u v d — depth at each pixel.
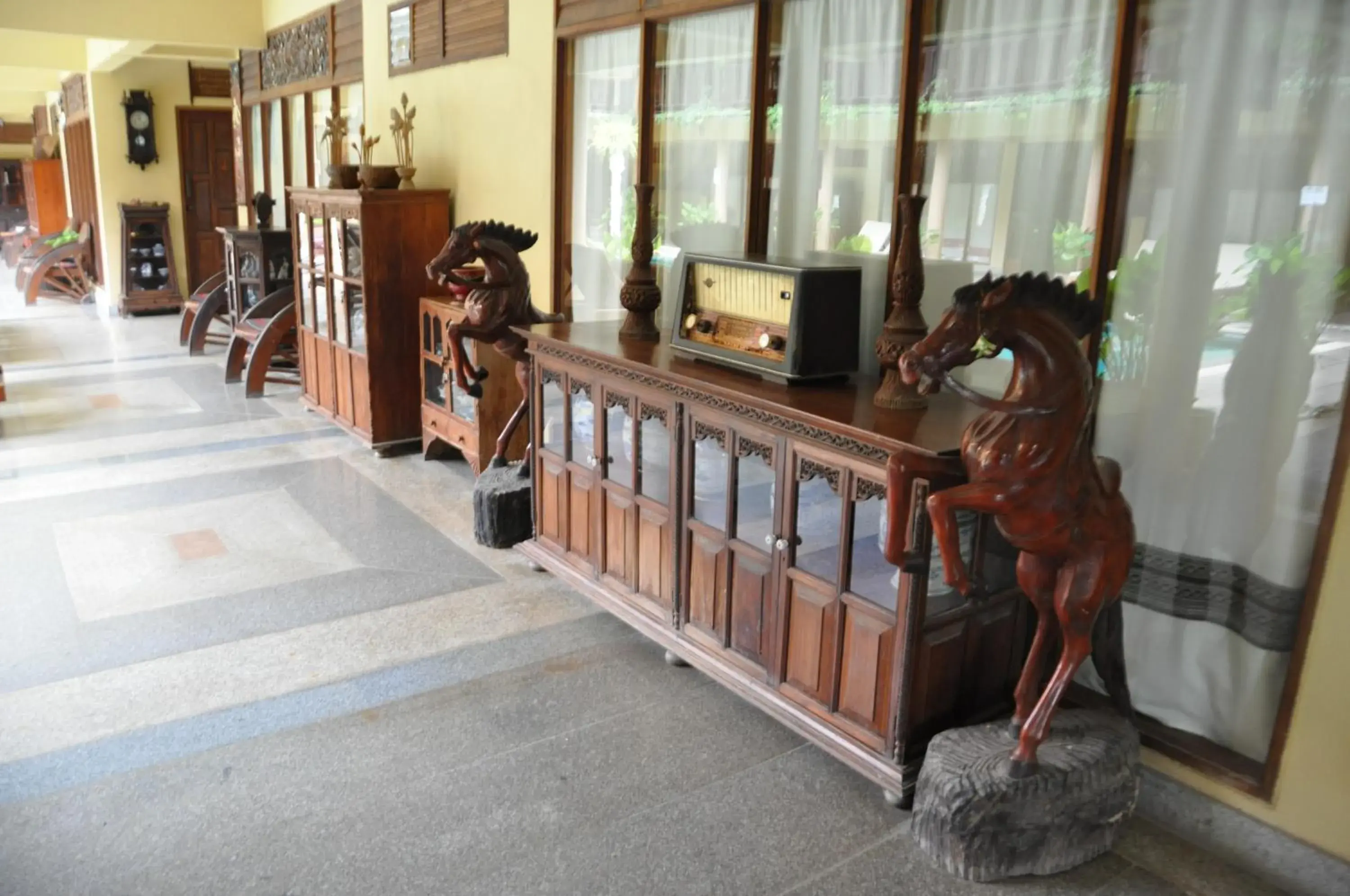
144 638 3.07
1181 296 2.17
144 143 9.38
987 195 2.54
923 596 2.15
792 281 2.47
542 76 4.08
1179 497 2.23
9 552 3.71
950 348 1.85
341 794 2.33
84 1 6.35
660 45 3.50
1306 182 1.96
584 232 4.07
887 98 2.74
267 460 4.91
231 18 6.97
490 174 4.56
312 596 3.40
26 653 2.96
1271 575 2.11
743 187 3.23
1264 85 1.99
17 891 1.98
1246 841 2.14
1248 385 2.09
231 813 2.25
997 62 2.47
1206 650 2.24
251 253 6.98
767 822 2.26
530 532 3.82
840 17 2.85
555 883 2.05
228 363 6.49
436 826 2.22
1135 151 2.21
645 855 2.14
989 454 1.92
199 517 4.11
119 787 2.33
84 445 5.11
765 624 2.54
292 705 2.71
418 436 5.08
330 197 4.93
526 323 3.55
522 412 3.89
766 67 3.06
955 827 2.05
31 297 10.16
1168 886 2.09
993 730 2.21
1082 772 2.07
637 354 2.90
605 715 2.70
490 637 3.13
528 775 2.42
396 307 4.84
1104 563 1.97
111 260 9.53
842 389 2.50
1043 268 2.43
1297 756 2.05
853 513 2.25
